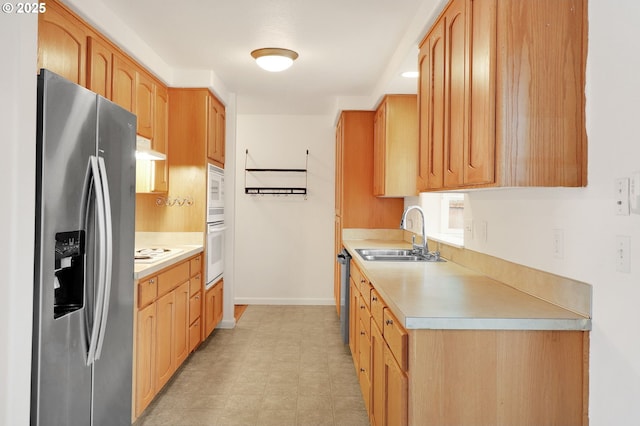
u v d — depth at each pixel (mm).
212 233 4059
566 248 1668
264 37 3045
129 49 2900
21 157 1423
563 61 1611
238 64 3639
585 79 1596
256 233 5668
